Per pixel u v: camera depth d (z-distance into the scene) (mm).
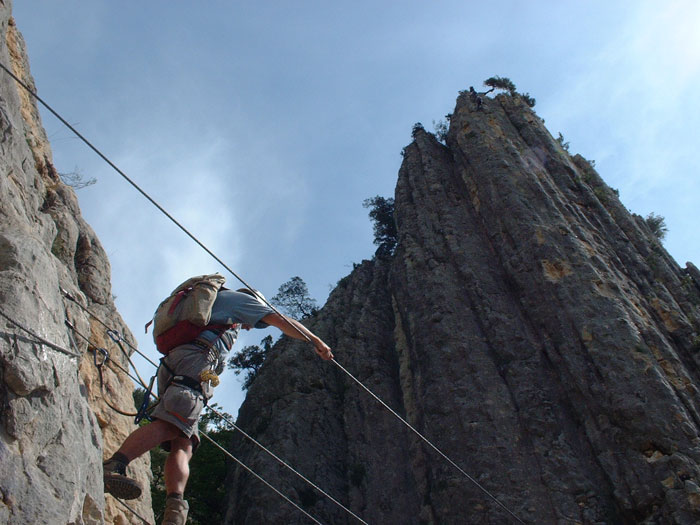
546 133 54688
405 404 44125
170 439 6688
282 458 43812
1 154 9773
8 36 16516
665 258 47312
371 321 53750
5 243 6777
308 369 51031
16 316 6051
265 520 40188
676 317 40250
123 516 11352
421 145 58500
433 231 49719
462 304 43625
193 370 6605
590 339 36938
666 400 33312
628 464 31984
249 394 52031
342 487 42969
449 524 34281
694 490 29688
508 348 39750
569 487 32562
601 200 50875
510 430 36000
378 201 71000
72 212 15750
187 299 6891
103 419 12086
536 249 42812
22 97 16016
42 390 6020
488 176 49375
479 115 55438
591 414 34688
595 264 41562
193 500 46469
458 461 36031
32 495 5398
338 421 47562
